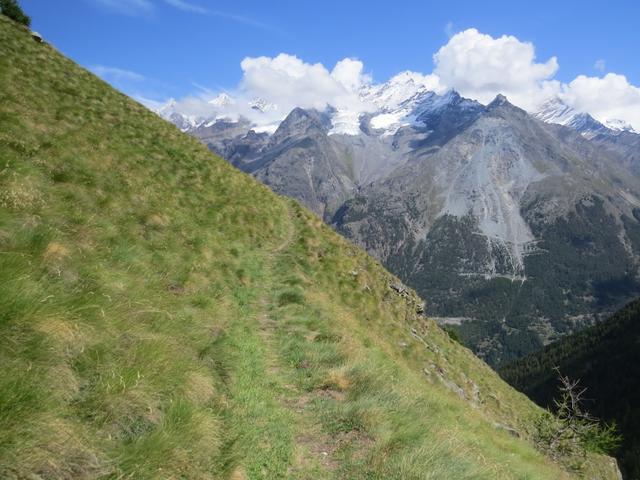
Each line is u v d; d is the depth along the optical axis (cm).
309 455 912
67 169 1656
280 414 1027
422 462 929
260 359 1321
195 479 675
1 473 480
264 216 3011
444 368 2759
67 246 1045
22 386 553
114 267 1195
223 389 1020
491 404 3025
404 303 3331
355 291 2806
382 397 1253
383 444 970
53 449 540
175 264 1628
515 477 1363
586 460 3025
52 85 2636
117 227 1530
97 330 789
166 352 886
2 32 2888
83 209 1458
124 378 719
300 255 2812
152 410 733
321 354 1493
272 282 2211
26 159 1509
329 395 1221
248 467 793
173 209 2108
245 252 2362
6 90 2041
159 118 3541
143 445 638
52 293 770
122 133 2653
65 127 2069
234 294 1802
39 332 655
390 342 2581
